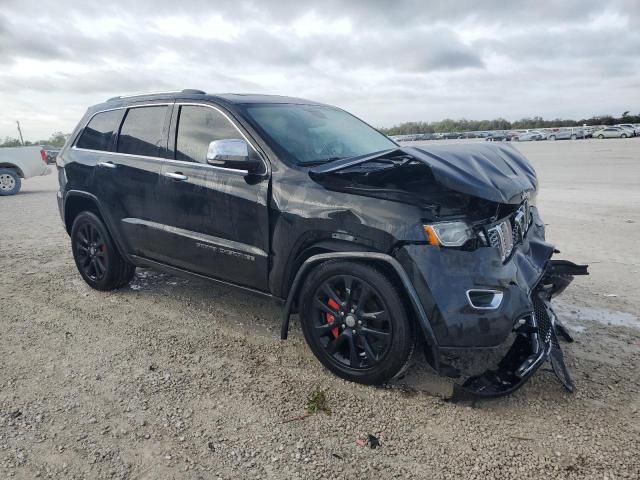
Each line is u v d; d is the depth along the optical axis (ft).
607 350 12.06
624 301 15.28
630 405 9.75
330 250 10.67
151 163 14.06
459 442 8.80
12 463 8.35
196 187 12.81
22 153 48.24
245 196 11.81
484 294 9.42
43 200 43.09
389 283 9.89
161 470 8.18
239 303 15.56
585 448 8.57
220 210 12.36
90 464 8.32
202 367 11.53
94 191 15.71
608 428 9.07
